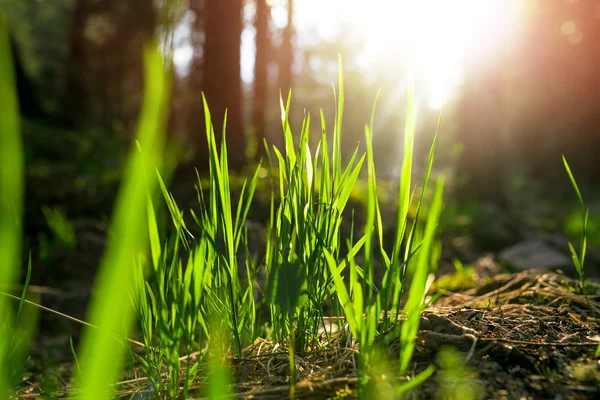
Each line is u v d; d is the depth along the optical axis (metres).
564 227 8.99
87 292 3.71
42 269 4.37
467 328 1.31
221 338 1.35
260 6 9.72
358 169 1.30
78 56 17.48
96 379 0.43
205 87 7.31
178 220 1.22
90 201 6.22
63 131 12.87
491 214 8.68
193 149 6.98
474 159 10.69
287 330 1.42
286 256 1.07
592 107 18.77
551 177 20.84
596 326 1.42
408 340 0.99
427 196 9.40
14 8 26.58
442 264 5.03
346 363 1.30
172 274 1.18
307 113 1.28
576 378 1.10
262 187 5.80
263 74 9.82
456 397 1.04
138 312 1.26
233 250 1.30
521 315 1.52
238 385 1.23
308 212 1.27
